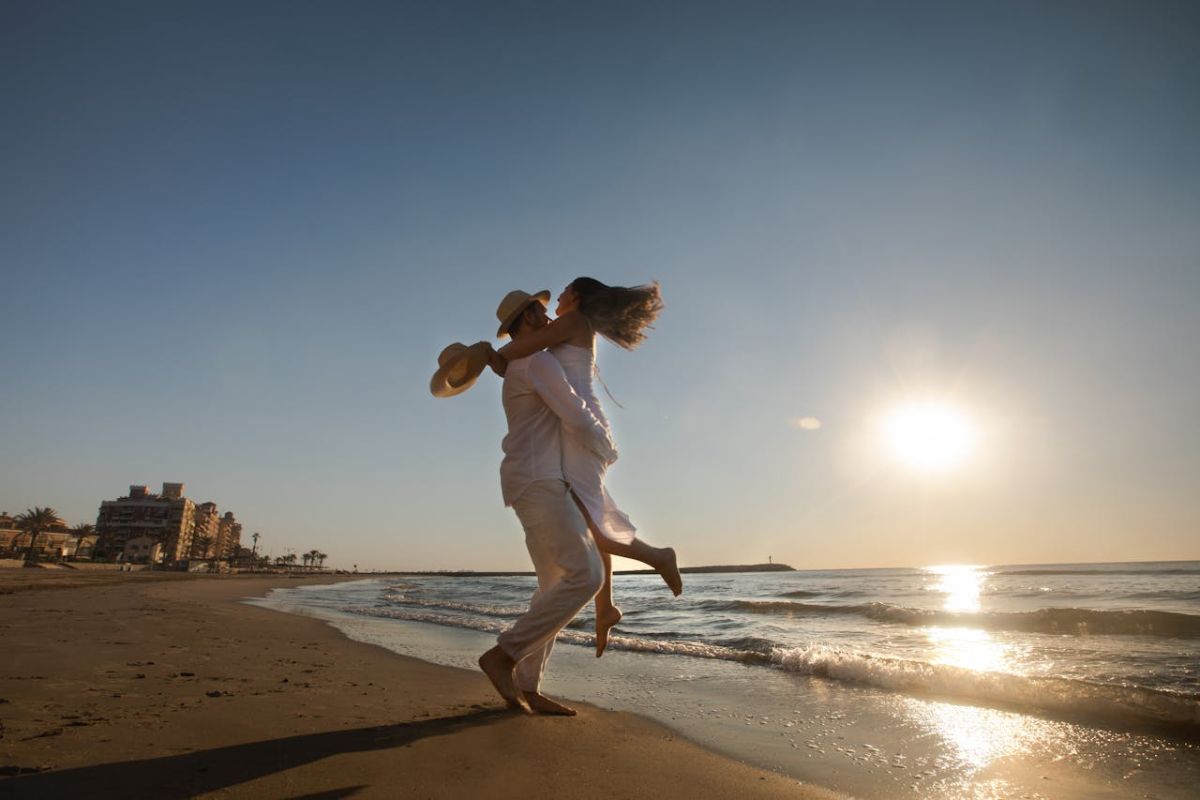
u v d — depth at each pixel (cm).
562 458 288
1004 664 547
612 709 339
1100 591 2012
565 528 274
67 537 10375
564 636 718
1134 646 657
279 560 14988
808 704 357
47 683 340
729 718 320
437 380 301
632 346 320
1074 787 219
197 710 287
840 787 216
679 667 504
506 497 285
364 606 1420
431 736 254
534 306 317
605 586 305
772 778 223
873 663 448
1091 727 299
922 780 225
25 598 1202
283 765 206
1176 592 1842
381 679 409
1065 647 659
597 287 316
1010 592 2095
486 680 413
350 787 189
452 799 184
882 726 304
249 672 417
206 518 14212
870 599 1859
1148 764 245
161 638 596
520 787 199
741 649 637
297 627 818
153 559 11156
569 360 295
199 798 172
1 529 9644
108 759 204
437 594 2267
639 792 200
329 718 280
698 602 1527
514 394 290
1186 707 320
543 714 307
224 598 1628
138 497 12800
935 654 618
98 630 645
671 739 273
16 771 186
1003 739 280
